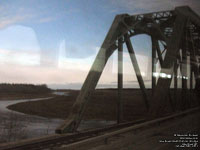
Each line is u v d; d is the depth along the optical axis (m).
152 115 14.62
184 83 14.11
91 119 19.72
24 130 15.65
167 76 15.11
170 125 7.28
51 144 7.75
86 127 16.64
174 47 15.27
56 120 20.81
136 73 16.92
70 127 12.03
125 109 20.52
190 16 14.41
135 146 5.57
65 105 22.11
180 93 14.65
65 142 8.24
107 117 20.48
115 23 16.84
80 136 9.80
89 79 14.31
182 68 14.45
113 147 5.48
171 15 15.52
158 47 16.84
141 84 16.97
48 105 23.61
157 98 14.93
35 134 14.30
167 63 15.30
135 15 17.03
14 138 12.36
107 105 22.12
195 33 15.34
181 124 7.27
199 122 7.56
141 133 6.76
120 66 17.11
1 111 22.27
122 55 17.08
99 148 5.39
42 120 20.50
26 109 23.30
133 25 16.88
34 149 6.98
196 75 13.50
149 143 5.75
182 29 15.15
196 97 13.23
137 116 18.62
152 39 16.80
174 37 15.45
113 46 16.59
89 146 5.66
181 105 14.34
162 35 16.27
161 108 14.84
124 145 5.68
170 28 16.75
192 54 14.20
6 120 18.88
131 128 6.72
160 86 15.10
